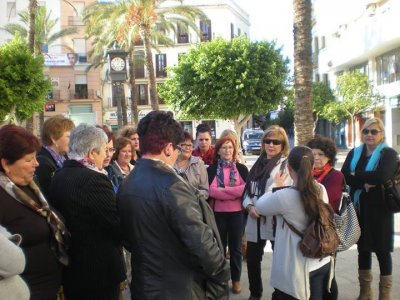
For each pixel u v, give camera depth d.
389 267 4.66
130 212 2.63
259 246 4.92
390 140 27.78
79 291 3.19
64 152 4.11
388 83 27.95
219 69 22.34
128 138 5.51
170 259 2.60
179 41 47.81
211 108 23.23
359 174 4.58
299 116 9.19
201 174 5.41
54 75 44.62
